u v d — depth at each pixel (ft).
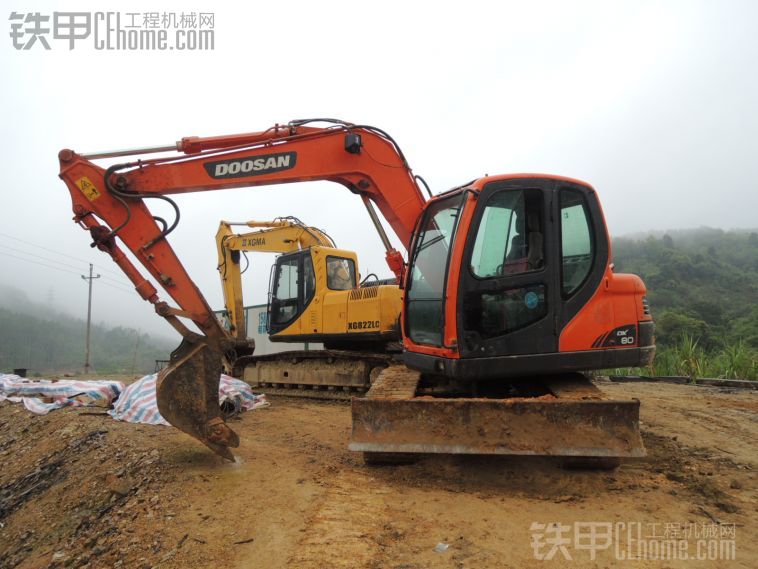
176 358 16.03
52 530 13.47
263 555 10.23
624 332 15.92
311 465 16.05
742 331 92.68
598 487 13.96
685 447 17.42
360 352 29.96
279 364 33.91
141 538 11.37
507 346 15.34
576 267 15.98
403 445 13.83
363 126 20.79
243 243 37.86
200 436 15.33
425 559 9.97
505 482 14.49
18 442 22.65
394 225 21.52
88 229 16.87
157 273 16.85
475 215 15.53
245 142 19.67
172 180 18.58
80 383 29.32
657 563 9.84
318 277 31.35
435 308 16.90
